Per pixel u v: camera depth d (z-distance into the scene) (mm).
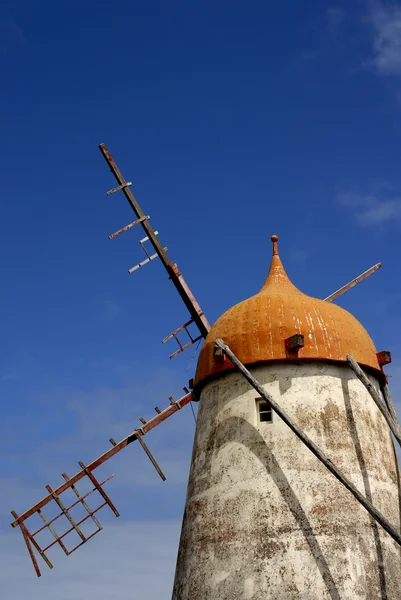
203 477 19531
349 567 17375
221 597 17500
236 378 20125
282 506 18031
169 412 25234
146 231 27656
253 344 19875
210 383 20859
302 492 18141
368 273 25641
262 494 18297
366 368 20312
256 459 18766
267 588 17156
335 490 18250
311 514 17875
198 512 19125
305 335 19797
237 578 17531
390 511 18766
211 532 18516
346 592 17047
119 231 27219
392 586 17625
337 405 19359
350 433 19156
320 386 19453
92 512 23812
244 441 19125
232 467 18984
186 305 27422
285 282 22484
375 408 20156
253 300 21016
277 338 19781
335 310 20906
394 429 18438
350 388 19766
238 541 17969
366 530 18031
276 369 19641
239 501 18453
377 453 19391
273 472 18484
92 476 24078
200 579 18094
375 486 18781
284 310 20266
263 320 20172
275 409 18562
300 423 18938
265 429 19078
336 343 19875
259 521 18000
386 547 18109
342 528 17797
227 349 19719
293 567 17281
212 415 20250
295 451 18656
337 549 17500
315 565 17281
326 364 19734
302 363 19672
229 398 20000
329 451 18672
